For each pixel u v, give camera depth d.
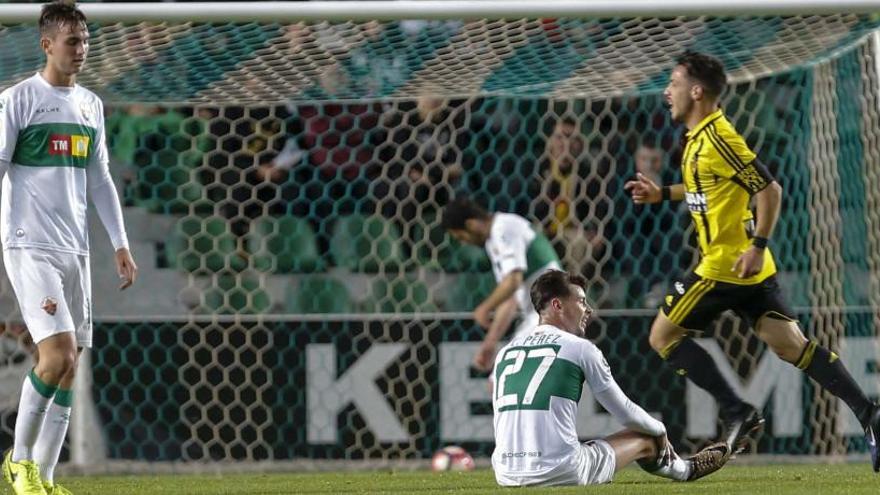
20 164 19.06
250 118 33.50
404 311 34.56
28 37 27.17
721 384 23.34
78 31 19.08
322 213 35.47
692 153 22.34
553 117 36.53
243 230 34.59
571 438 20.17
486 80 30.00
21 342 30.20
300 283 34.22
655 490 19.41
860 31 27.86
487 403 30.50
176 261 33.47
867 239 29.77
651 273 34.59
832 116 29.64
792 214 32.19
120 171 34.25
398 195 35.78
